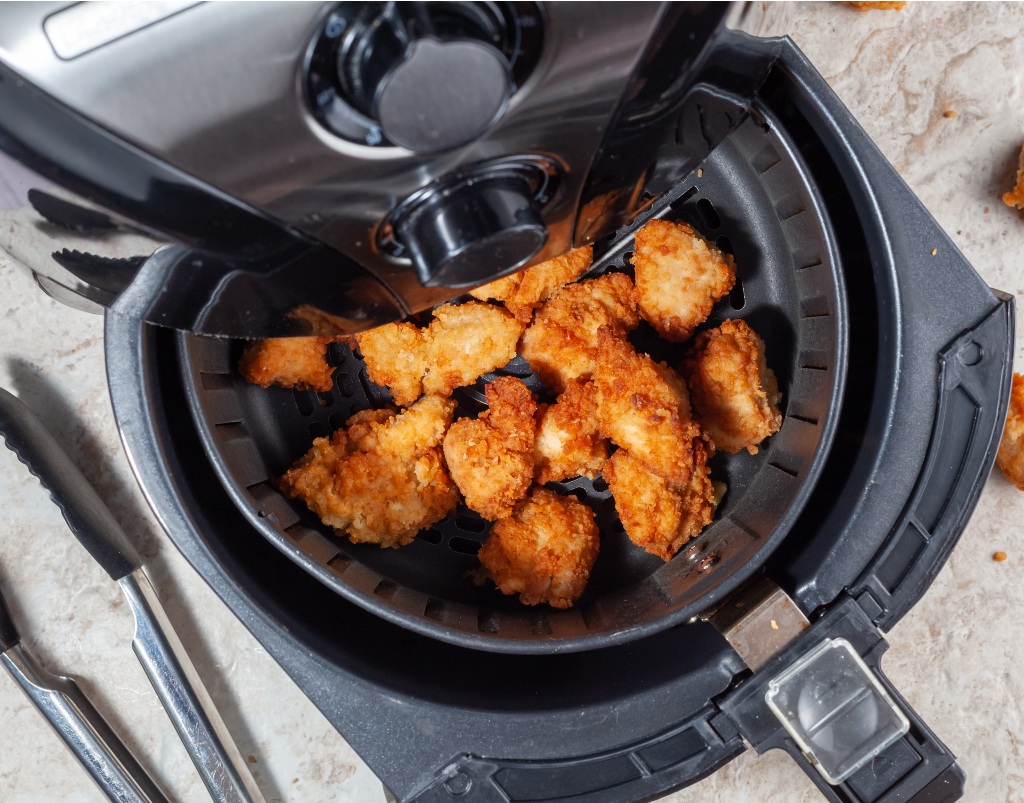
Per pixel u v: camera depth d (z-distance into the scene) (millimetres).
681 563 420
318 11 262
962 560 485
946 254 377
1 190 302
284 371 411
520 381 416
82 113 272
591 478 438
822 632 374
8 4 264
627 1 278
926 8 482
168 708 444
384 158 278
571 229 328
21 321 468
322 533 416
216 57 266
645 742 383
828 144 381
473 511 441
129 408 372
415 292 322
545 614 418
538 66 277
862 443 388
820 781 373
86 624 470
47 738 469
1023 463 462
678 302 413
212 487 389
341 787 478
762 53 335
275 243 295
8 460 471
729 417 413
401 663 393
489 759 382
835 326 375
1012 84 482
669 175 348
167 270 308
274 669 477
